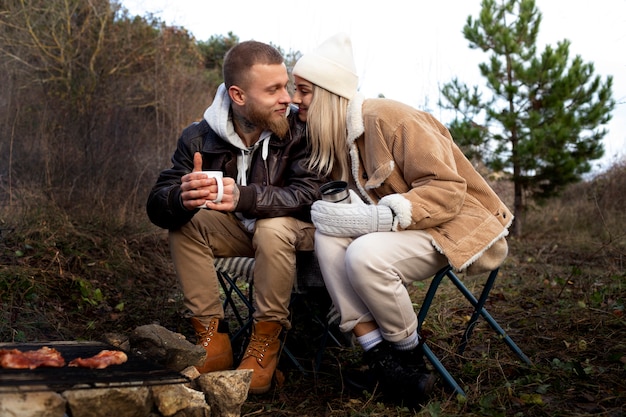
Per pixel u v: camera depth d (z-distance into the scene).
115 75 8.01
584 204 9.60
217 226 2.87
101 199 5.74
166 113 8.39
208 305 2.82
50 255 4.45
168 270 5.21
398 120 2.60
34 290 3.89
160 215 2.73
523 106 9.14
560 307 4.05
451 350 3.09
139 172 6.77
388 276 2.43
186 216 2.68
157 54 8.52
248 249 2.96
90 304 4.07
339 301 2.57
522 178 9.04
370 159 2.66
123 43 8.16
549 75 8.88
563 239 8.54
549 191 9.17
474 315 2.97
